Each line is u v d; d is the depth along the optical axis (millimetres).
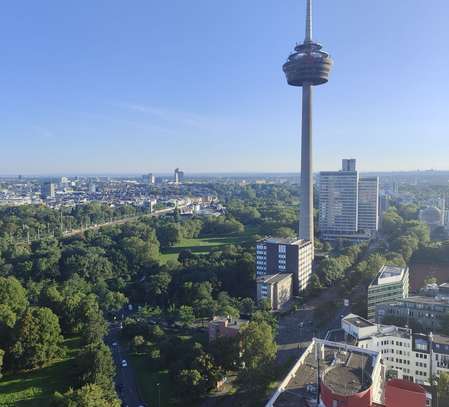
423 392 157875
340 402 138375
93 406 174250
